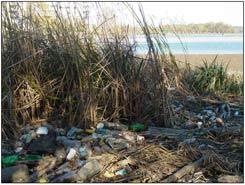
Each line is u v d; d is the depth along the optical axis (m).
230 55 8.70
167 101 4.60
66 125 4.34
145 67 4.64
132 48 4.70
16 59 4.32
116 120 4.55
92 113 4.37
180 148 3.84
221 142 4.14
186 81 6.07
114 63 4.59
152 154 3.73
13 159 3.52
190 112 5.20
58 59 4.48
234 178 3.34
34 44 4.43
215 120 4.91
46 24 4.61
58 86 4.42
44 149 3.67
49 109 4.43
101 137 3.98
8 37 4.36
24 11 4.52
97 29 4.70
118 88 4.57
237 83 6.68
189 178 3.38
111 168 3.49
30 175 3.34
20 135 4.02
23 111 4.30
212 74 6.48
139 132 4.31
